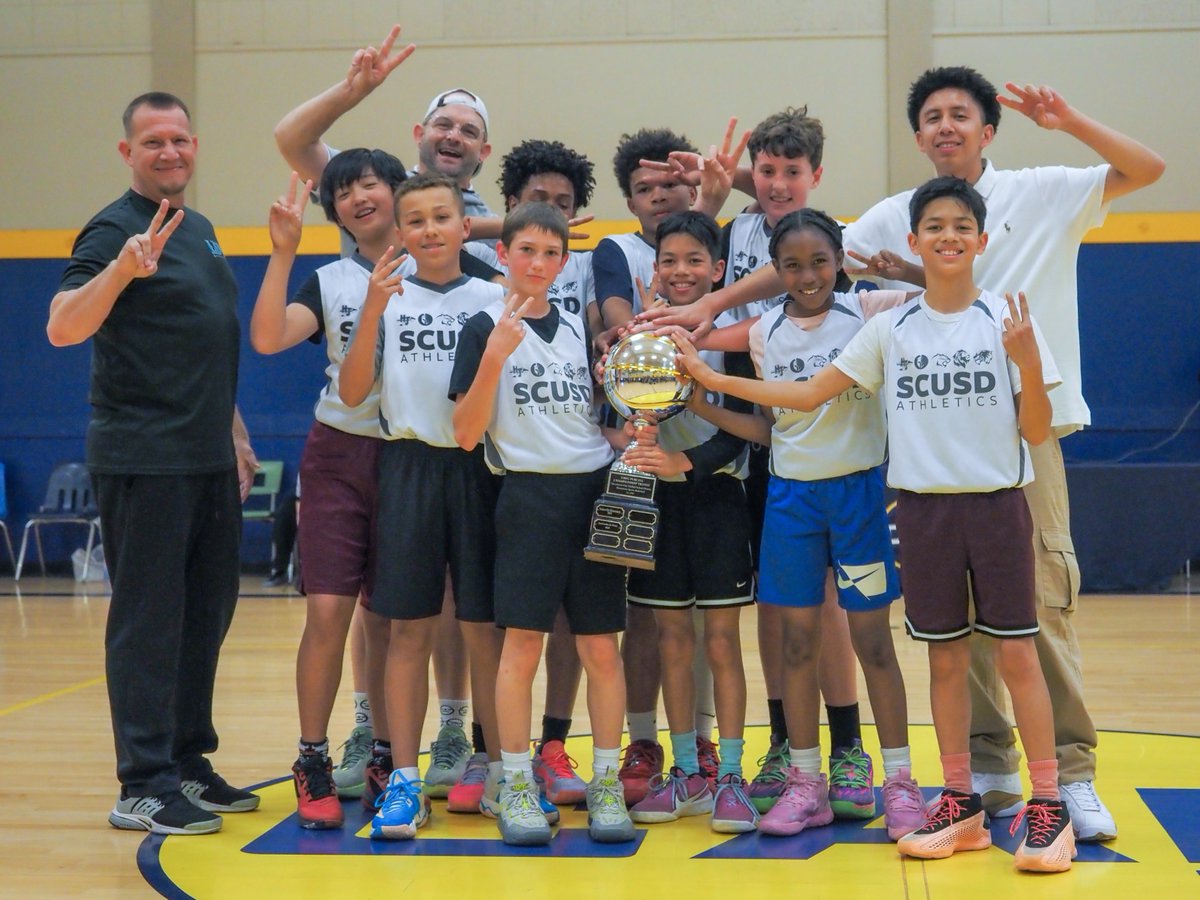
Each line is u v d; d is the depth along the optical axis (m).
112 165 9.33
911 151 8.82
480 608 2.81
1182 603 7.18
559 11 9.02
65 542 9.41
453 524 2.82
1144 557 7.70
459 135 3.61
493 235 3.47
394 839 2.67
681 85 8.98
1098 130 2.84
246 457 3.29
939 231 2.56
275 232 2.84
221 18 9.17
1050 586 2.76
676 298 2.98
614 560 2.61
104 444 2.81
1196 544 7.69
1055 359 2.87
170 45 9.20
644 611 3.04
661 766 3.05
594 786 2.71
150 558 2.81
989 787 2.86
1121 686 4.60
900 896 2.26
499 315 2.79
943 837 2.51
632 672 3.05
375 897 2.28
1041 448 2.81
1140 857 2.49
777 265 2.79
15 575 9.09
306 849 2.61
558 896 2.27
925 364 2.58
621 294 3.12
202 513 2.95
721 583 2.79
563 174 3.47
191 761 2.99
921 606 2.58
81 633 6.27
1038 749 2.51
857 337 2.68
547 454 2.70
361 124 9.13
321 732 2.85
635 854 2.55
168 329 2.82
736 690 2.81
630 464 2.70
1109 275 8.87
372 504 2.94
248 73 9.17
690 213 2.97
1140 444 8.87
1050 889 2.29
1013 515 2.53
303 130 3.41
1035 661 2.54
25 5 9.31
